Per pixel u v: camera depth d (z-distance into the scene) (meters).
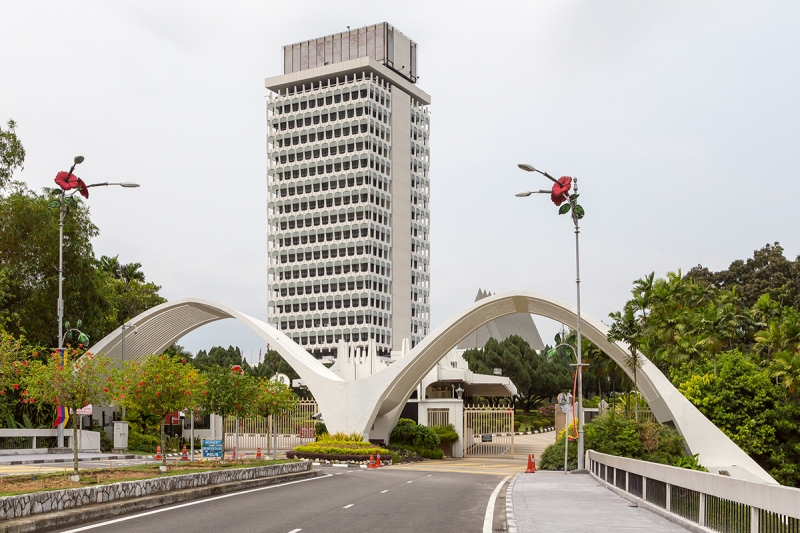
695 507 14.38
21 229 47.91
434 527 14.28
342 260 150.62
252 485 24.62
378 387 49.69
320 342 151.25
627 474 21.28
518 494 21.95
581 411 35.75
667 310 58.62
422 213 165.62
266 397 33.88
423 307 164.38
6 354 20.86
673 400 40.03
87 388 20.20
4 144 49.22
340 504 18.69
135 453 46.25
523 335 161.25
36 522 13.27
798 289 71.06
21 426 43.41
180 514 16.16
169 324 56.09
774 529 10.70
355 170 151.25
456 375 68.06
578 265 36.16
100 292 52.31
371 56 158.00
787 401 44.75
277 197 157.88
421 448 52.53
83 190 38.28
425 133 169.00
